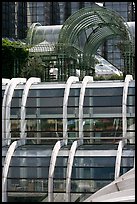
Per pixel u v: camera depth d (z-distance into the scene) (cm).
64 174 3394
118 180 2223
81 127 3925
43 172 3459
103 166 3391
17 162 3503
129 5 14350
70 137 3950
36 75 8538
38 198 3431
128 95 4006
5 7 12212
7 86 4141
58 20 15788
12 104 4138
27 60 8475
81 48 8394
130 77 4206
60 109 4094
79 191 3362
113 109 4009
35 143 3997
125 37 6906
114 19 6900
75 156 3462
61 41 7275
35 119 4119
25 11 14125
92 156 3447
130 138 3588
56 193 3381
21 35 13775
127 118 3966
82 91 4025
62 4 15875
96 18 7431
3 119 4016
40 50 8325
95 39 8981
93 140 3938
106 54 15288
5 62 8138
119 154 3369
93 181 3362
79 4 15862
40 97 4153
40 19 14850
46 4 14975
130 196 1852
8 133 4034
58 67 7306
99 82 4156
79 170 3403
